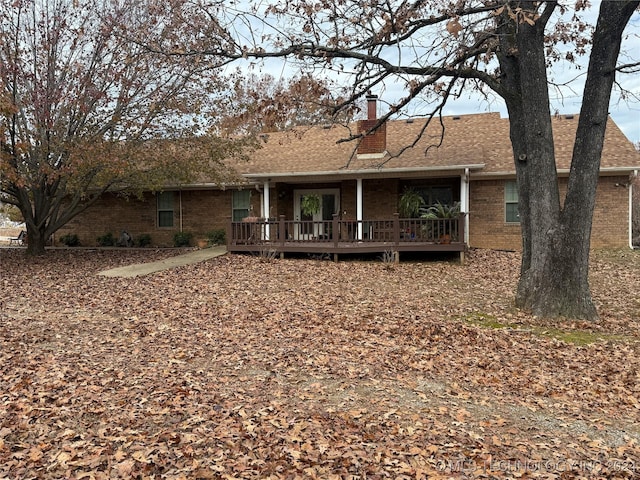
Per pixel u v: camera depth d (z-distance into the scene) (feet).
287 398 15.98
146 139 49.14
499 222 54.49
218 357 20.24
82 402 15.23
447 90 30.86
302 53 26.35
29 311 28.14
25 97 43.37
